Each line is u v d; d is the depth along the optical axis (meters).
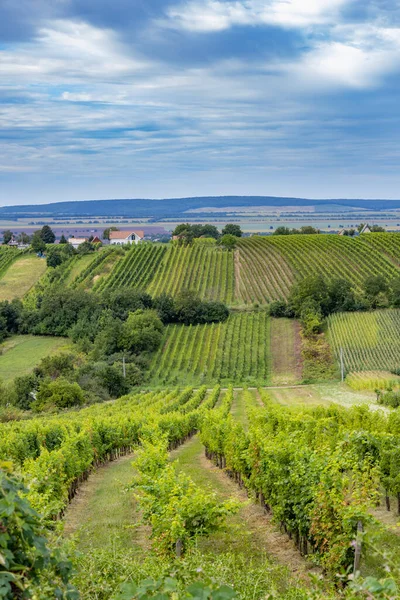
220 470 24.98
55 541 7.69
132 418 32.88
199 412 39.16
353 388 55.84
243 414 43.03
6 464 4.86
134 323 73.25
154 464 16.80
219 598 4.19
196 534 11.64
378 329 70.75
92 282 96.75
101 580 8.37
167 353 71.81
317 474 12.80
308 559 11.99
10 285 100.00
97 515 17.64
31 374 58.16
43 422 33.44
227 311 80.81
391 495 16.64
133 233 157.12
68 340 77.94
